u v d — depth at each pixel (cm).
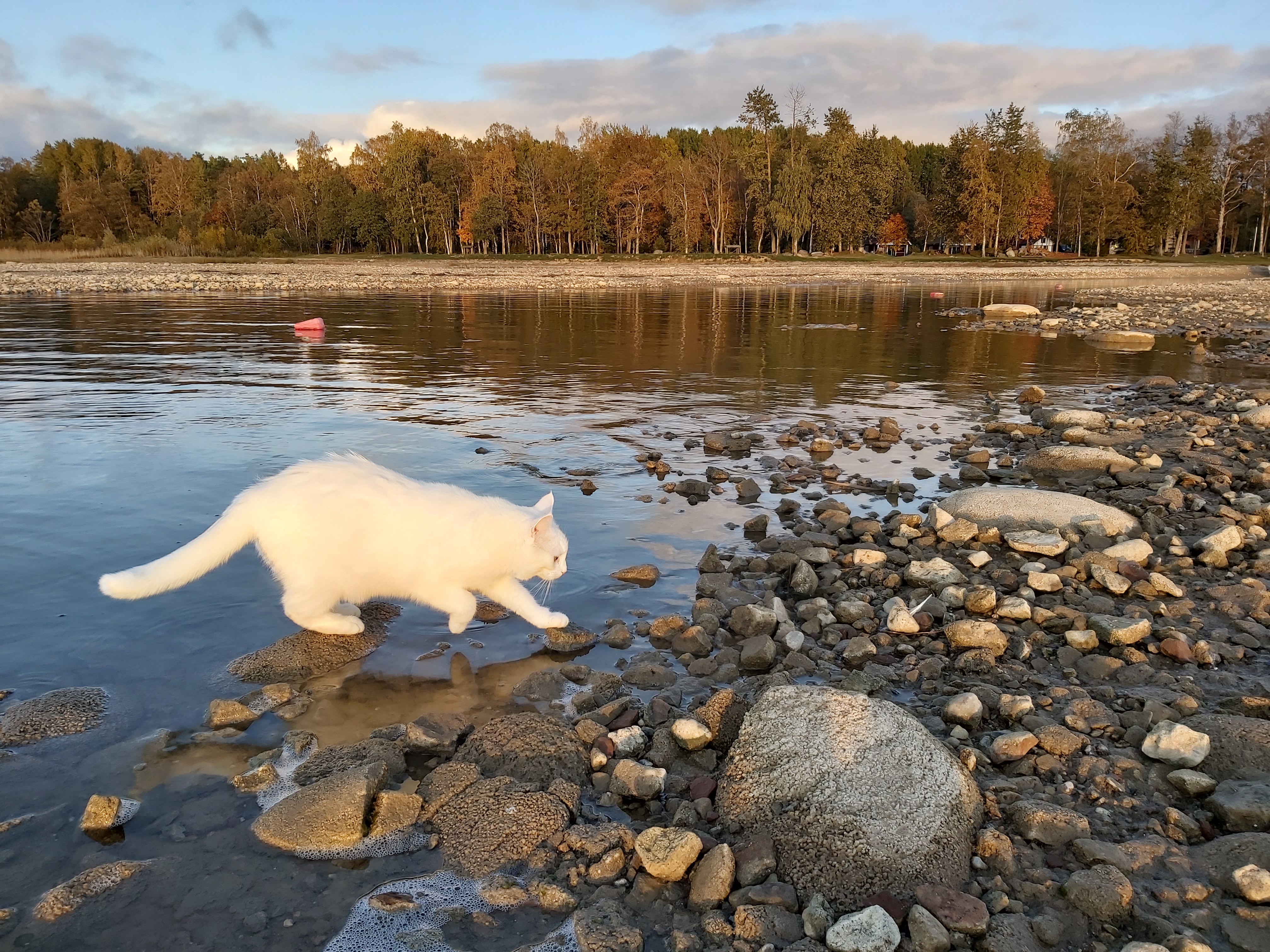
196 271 1427
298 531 144
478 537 148
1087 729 132
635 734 128
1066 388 413
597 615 164
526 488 228
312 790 112
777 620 161
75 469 228
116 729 126
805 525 207
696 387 401
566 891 104
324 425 290
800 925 101
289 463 237
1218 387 398
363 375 412
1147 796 119
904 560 192
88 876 102
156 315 698
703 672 147
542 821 112
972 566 190
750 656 149
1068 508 214
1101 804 118
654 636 157
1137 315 796
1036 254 2653
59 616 154
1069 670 149
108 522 191
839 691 124
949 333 664
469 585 153
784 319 769
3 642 145
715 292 1160
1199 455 273
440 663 147
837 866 105
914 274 1759
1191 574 185
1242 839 109
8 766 118
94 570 169
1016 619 166
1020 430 309
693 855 106
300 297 941
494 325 679
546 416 321
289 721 131
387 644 152
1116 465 257
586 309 842
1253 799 113
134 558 174
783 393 391
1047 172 2691
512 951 96
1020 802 116
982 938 98
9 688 134
